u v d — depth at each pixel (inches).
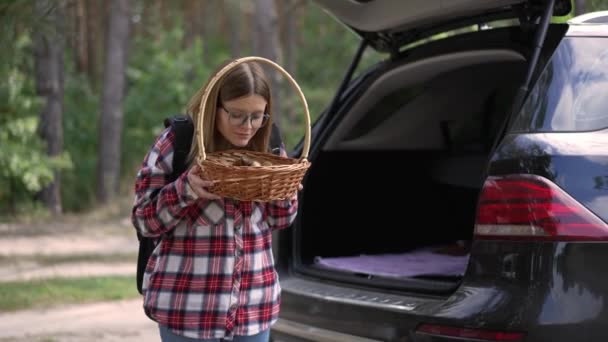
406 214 166.2
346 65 1312.7
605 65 110.8
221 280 92.6
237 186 87.7
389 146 162.2
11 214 643.5
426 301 109.7
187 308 91.8
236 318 93.1
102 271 342.0
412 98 157.3
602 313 97.3
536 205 98.8
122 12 720.3
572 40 112.8
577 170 100.0
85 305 260.8
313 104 1181.1
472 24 138.3
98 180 713.0
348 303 117.9
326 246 147.3
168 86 914.1
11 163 617.0
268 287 96.7
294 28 1309.1
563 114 104.8
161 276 93.4
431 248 162.7
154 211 91.0
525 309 97.6
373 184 159.6
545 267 97.7
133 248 436.5
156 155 94.7
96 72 1027.9
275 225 99.5
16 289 280.1
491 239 102.1
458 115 166.1
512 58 131.7
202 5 1328.7
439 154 172.9
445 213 173.3
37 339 208.8
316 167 146.8
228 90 90.3
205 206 92.8
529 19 123.6
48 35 348.8
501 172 102.6
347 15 145.0
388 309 111.5
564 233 97.7
